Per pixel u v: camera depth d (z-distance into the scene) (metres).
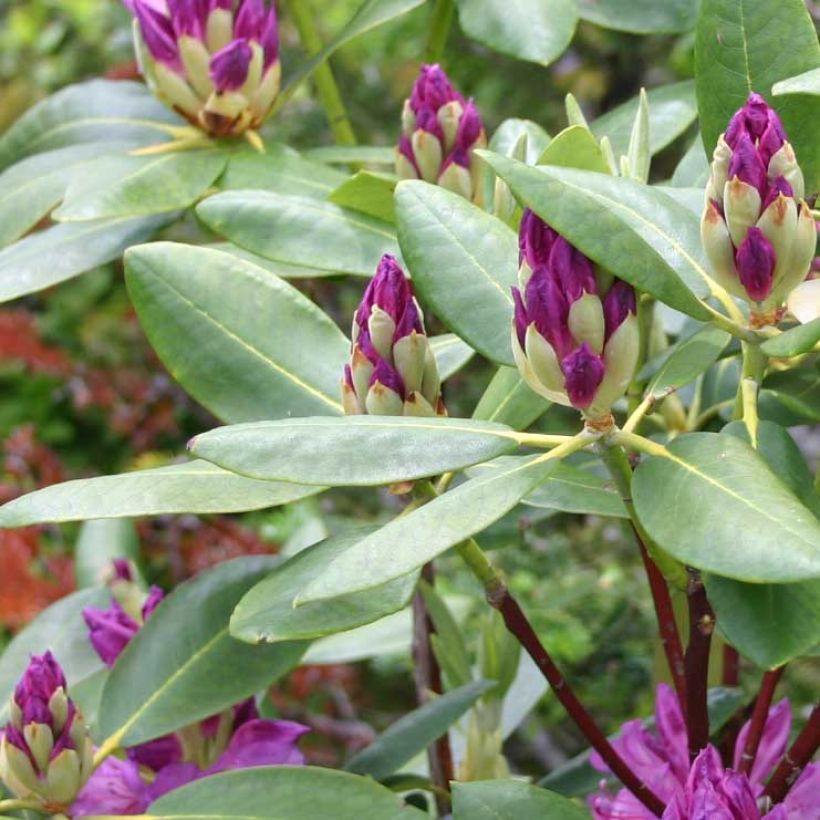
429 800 0.95
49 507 0.59
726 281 0.57
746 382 0.59
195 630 0.72
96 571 1.08
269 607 0.58
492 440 0.56
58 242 0.84
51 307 2.16
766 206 0.56
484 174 0.79
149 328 0.67
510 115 1.73
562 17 0.83
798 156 0.63
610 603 1.33
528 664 1.02
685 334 0.78
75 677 0.89
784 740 0.69
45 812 0.69
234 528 1.53
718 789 0.56
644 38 1.70
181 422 1.96
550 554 1.35
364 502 1.68
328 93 1.02
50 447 2.02
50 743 0.68
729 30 0.64
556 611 1.31
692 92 0.85
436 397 0.60
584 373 0.54
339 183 0.83
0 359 1.95
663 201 0.61
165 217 0.85
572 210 0.53
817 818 0.64
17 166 0.88
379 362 0.59
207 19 0.84
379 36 1.86
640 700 1.29
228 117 0.85
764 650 0.53
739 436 0.58
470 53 1.67
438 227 0.63
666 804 0.66
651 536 0.52
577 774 0.82
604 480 0.66
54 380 2.06
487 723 0.92
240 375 0.67
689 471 0.53
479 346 0.62
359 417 0.57
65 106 0.94
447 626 0.91
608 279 0.54
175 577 1.52
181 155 0.85
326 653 1.08
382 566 0.51
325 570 0.52
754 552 0.49
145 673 0.72
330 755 1.55
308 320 0.68
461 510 0.53
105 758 0.73
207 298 0.67
